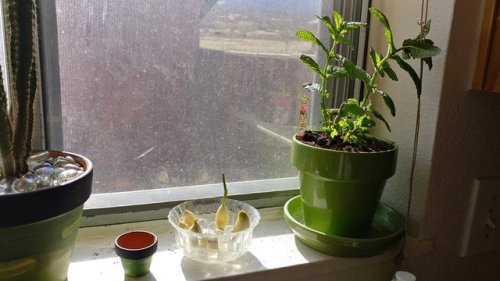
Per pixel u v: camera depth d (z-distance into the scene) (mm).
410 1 677
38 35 562
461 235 727
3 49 543
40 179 465
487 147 703
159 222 699
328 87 771
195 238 593
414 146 666
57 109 603
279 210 787
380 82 751
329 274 657
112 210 661
